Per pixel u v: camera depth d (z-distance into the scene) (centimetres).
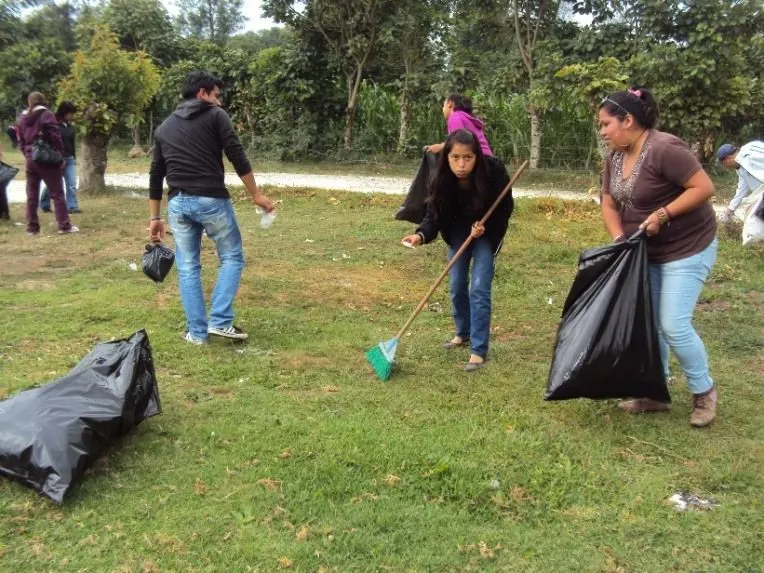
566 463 342
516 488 318
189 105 480
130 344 364
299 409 395
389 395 419
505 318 595
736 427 389
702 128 1325
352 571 264
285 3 1775
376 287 677
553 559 273
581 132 1658
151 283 664
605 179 398
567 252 798
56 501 292
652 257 375
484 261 466
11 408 318
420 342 521
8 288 643
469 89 1727
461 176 436
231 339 507
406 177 1599
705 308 626
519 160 1727
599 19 1540
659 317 379
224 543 278
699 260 367
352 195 1174
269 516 295
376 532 287
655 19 1361
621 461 349
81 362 351
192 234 495
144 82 1274
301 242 859
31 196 902
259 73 1903
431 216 464
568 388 364
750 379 462
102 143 1269
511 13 1684
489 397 420
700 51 1291
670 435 377
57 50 2477
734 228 864
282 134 1902
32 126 880
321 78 1877
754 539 287
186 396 409
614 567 269
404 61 1862
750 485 329
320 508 301
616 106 364
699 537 288
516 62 1666
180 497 307
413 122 1859
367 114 1894
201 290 501
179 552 271
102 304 588
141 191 1319
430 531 288
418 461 338
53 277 691
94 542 276
